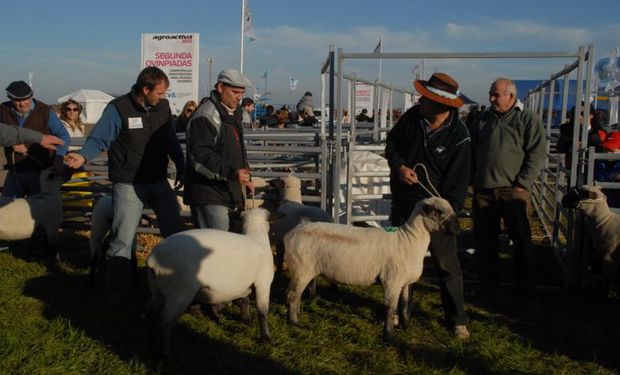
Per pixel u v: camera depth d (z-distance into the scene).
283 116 19.78
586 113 6.82
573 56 6.70
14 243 8.53
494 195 6.61
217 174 5.08
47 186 7.29
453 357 4.84
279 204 7.13
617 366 4.81
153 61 11.11
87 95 26.77
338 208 7.83
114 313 5.71
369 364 4.68
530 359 4.91
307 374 4.49
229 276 4.54
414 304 6.20
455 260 5.23
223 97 5.23
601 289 6.53
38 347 4.68
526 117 6.41
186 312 5.66
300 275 5.36
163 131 5.82
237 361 4.69
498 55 6.82
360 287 6.70
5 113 7.29
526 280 6.69
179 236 4.52
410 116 5.36
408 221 5.11
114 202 5.76
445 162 5.18
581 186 6.65
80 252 8.22
